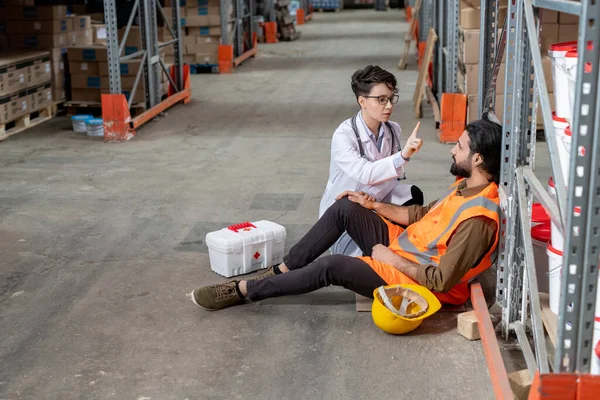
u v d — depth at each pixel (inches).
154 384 128.3
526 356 120.1
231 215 222.2
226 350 139.9
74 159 293.9
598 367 97.2
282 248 181.9
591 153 85.9
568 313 91.9
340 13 1200.2
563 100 111.0
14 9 372.5
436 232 144.5
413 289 143.7
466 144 137.9
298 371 132.0
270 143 323.3
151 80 373.4
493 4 167.0
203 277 175.2
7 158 295.4
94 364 135.4
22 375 132.0
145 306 159.5
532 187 116.0
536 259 134.4
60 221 216.8
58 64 381.7
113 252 191.9
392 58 636.1
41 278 175.6
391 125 163.8
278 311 155.6
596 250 88.2
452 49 325.4
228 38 565.3
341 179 164.2
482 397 123.0
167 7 526.6
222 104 422.9
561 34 283.7
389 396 123.5
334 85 490.0
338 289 165.8
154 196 242.2
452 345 139.9
